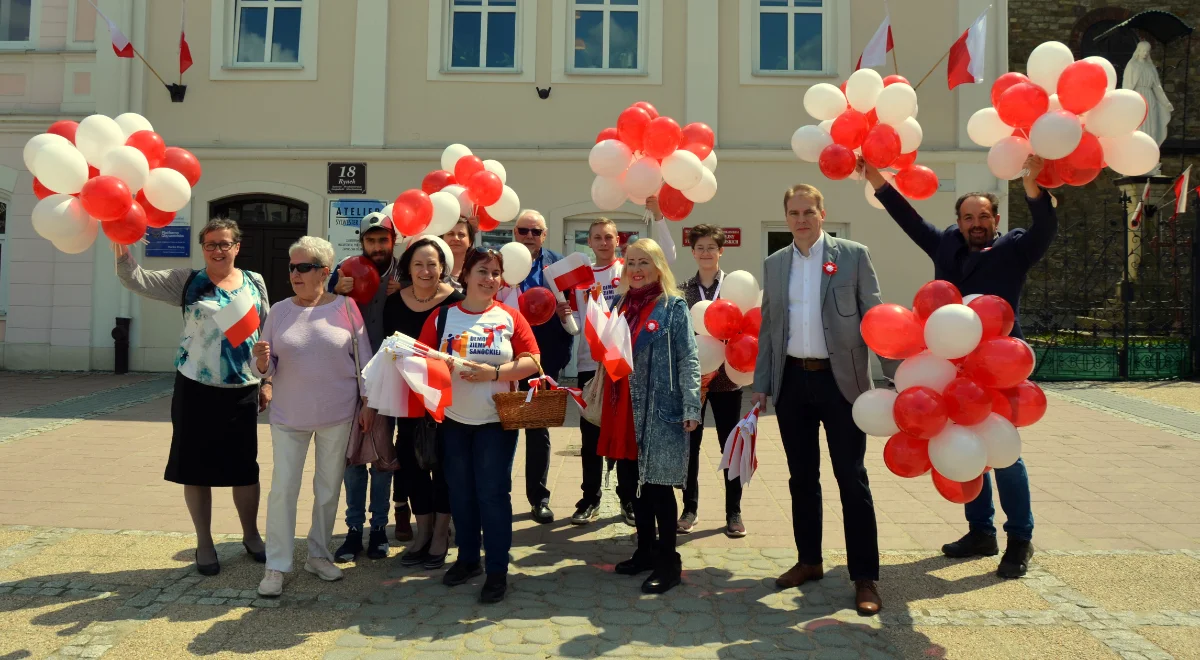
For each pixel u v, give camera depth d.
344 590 3.97
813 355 3.91
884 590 3.96
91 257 11.49
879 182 4.33
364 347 4.14
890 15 11.41
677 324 4.03
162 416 8.38
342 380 4.04
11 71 11.74
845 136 4.38
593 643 3.39
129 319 11.50
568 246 11.52
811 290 3.94
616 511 5.41
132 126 4.13
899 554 4.48
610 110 11.46
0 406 8.80
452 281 4.54
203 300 4.12
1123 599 3.83
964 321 3.31
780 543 4.70
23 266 11.55
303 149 11.41
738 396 5.02
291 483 3.95
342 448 4.08
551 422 3.87
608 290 5.14
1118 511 5.23
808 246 4.00
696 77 11.41
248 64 11.51
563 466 6.60
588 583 4.09
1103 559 4.36
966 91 11.34
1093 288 13.51
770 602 3.83
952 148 11.34
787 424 4.03
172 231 11.45
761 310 4.18
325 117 11.50
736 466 4.00
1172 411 8.73
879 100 4.47
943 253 4.32
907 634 3.47
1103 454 6.81
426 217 4.34
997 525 4.95
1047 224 3.88
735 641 3.41
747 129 11.45
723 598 3.88
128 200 3.74
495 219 5.25
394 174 11.48
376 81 11.44
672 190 4.88
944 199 11.38
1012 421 3.55
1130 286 12.75
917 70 11.41
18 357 11.56
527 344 4.04
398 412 3.83
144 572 4.14
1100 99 3.78
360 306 4.42
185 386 4.09
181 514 5.13
